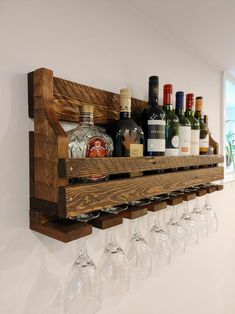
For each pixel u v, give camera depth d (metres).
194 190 1.04
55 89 0.60
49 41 0.64
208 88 1.39
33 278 0.62
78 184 0.53
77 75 0.71
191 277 1.26
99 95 0.71
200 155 0.96
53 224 0.58
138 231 0.88
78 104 0.65
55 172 0.52
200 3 0.86
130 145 0.69
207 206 1.22
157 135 0.74
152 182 0.72
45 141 0.54
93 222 0.61
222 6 0.88
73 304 0.68
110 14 0.80
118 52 0.83
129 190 0.64
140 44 0.92
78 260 0.68
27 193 0.60
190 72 1.22
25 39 0.59
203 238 1.36
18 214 0.59
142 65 0.93
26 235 0.60
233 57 1.33
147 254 0.87
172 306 1.12
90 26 0.74
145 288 0.96
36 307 0.62
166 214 1.06
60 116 0.61
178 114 0.90
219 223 1.54
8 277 0.57
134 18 0.89
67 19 0.68
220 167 1.10
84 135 0.61
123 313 0.87
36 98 0.56
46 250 0.64
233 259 1.74
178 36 1.10
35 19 0.61
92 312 0.70
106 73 0.79
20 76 0.58
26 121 0.59
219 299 1.55
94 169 0.55
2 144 0.56
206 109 1.38
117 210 0.70
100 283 0.75
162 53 1.03
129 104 0.71
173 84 1.10
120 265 0.77
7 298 0.57
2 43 0.56
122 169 0.62
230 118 1.78
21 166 0.59
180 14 0.93
